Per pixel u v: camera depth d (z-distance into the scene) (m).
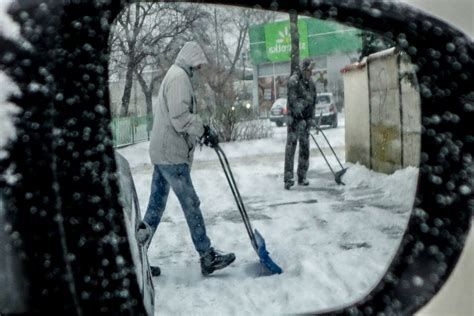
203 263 3.11
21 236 1.20
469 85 1.45
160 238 4.20
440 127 1.47
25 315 1.20
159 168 3.79
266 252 3.18
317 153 6.46
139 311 1.33
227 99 4.80
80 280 1.23
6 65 1.18
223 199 4.96
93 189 1.23
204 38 3.62
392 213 3.06
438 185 1.47
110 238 1.26
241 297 2.58
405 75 1.61
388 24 1.46
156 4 1.46
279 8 1.49
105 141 1.24
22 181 1.19
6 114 1.18
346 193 4.68
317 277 2.59
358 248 3.08
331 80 6.02
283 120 5.40
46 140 1.20
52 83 1.20
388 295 1.57
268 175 5.22
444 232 1.47
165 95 3.69
